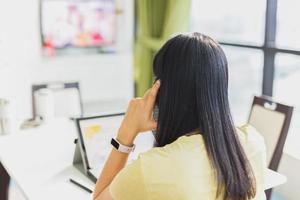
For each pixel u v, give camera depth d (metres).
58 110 2.91
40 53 4.20
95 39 4.54
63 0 4.28
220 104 1.03
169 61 1.02
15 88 3.83
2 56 3.73
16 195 2.40
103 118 1.94
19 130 2.47
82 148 1.86
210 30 3.59
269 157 2.19
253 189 1.09
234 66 3.27
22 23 3.87
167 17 3.68
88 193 1.64
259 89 3.04
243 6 3.17
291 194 2.58
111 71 4.55
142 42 4.01
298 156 2.51
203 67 1.00
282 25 2.81
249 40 3.13
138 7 4.07
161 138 1.08
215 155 1.02
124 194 1.02
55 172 1.85
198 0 3.66
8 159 2.00
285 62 2.80
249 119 2.41
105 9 4.52
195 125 1.04
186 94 1.01
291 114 2.15
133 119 1.21
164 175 0.99
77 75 4.37
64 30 4.34
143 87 4.07
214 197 1.03
